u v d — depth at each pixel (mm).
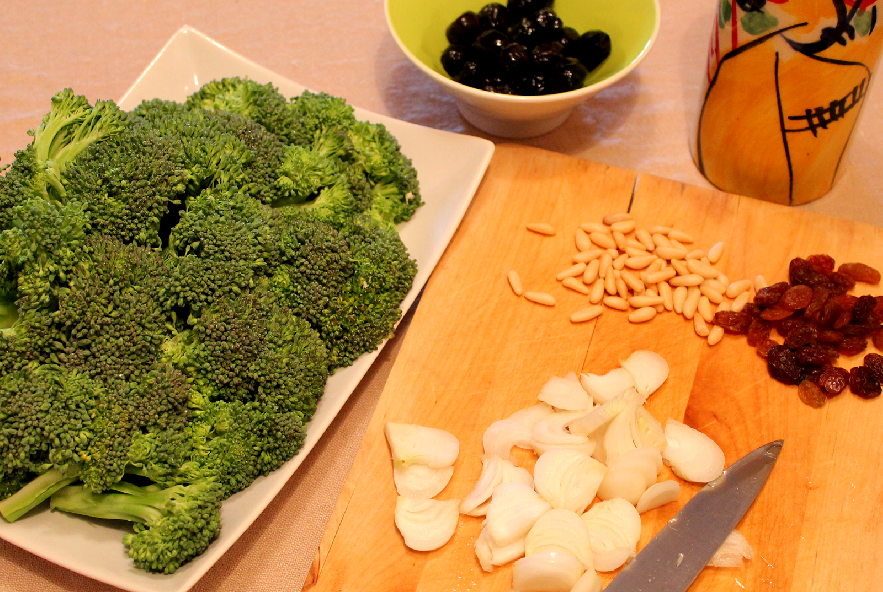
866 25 502
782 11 506
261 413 485
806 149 551
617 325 531
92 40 663
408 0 586
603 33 583
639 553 468
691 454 491
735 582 470
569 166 574
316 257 509
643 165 602
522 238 555
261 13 681
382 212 553
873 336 521
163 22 673
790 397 510
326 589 470
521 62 569
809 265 533
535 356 522
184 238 499
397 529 481
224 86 570
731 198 562
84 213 491
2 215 492
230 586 481
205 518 464
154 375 475
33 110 626
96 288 474
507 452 499
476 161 564
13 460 456
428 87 639
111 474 461
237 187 521
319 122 560
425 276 534
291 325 500
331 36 669
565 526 471
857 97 534
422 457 491
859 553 476
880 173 593
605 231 554
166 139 508
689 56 648
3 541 486
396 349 540
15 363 464
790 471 492
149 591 451
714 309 534
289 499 500
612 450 491
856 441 499
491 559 471
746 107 546
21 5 679
